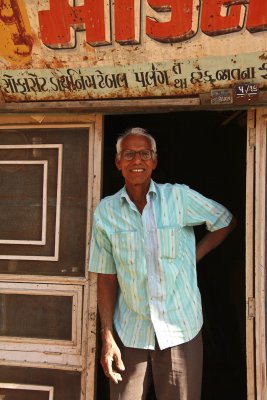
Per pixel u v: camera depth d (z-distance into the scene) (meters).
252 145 2.32
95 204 2.43
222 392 3.25
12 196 2.52
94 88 2.29
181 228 2.18
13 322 2.48
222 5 2.05
